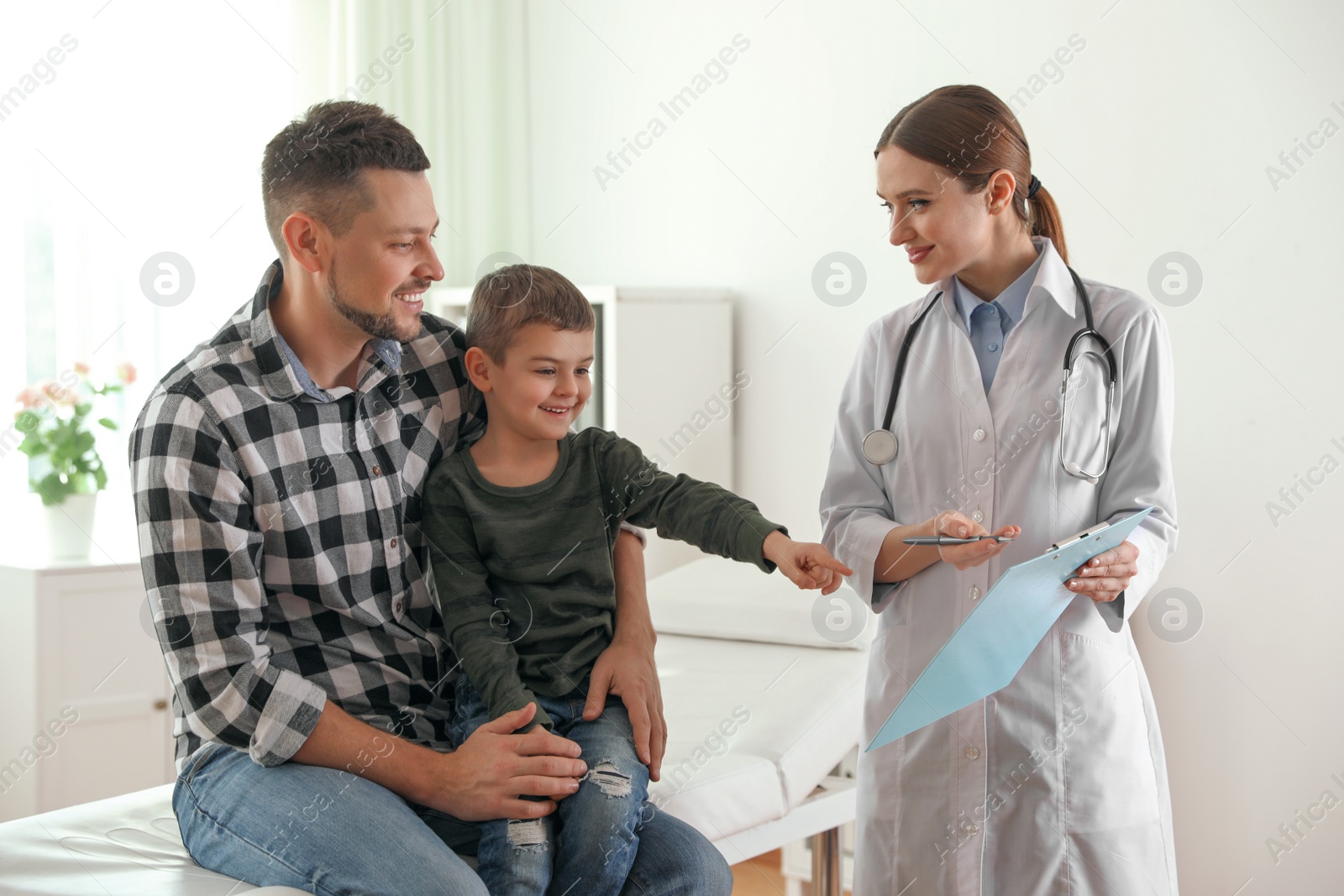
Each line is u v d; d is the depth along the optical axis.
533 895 1.06
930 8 2.50
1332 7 1.95
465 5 3.24
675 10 2.97
